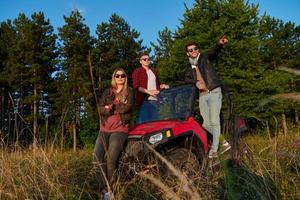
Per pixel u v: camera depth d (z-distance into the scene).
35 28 40.72
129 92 5.34
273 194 3.33
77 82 28.56
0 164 5.41
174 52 28.94
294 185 3.59
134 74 7.01
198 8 29.84
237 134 5.16
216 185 3.70
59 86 35.94
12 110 6.80
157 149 5.32
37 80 36.56
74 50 35.03
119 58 37.81
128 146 5.37
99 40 37.56
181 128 5.56
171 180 4.23
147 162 5.27
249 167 3.92
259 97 26.12
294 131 4.18
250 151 4.74
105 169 5.14
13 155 5.93
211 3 29.36
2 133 6.42
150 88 7.02
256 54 28.72
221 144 2.16
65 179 5.16
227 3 29.14
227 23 28.38
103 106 5.33
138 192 4.38
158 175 4.35
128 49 38.53
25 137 6.42
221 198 3.51
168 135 5.39
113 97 5.38
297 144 2.12
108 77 33.38
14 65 37.59
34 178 4.70
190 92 6.31
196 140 5.59
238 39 29.33
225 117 6.34
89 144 6.96
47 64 39.41
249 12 28.98
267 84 26.12
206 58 6.38
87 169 5.75
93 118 6.44
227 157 2.21
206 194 3.55
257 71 28.30
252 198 3.35
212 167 4.21
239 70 27.42
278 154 2.19
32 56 38.84
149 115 6.32
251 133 6.15
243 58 28.14
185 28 29.59
